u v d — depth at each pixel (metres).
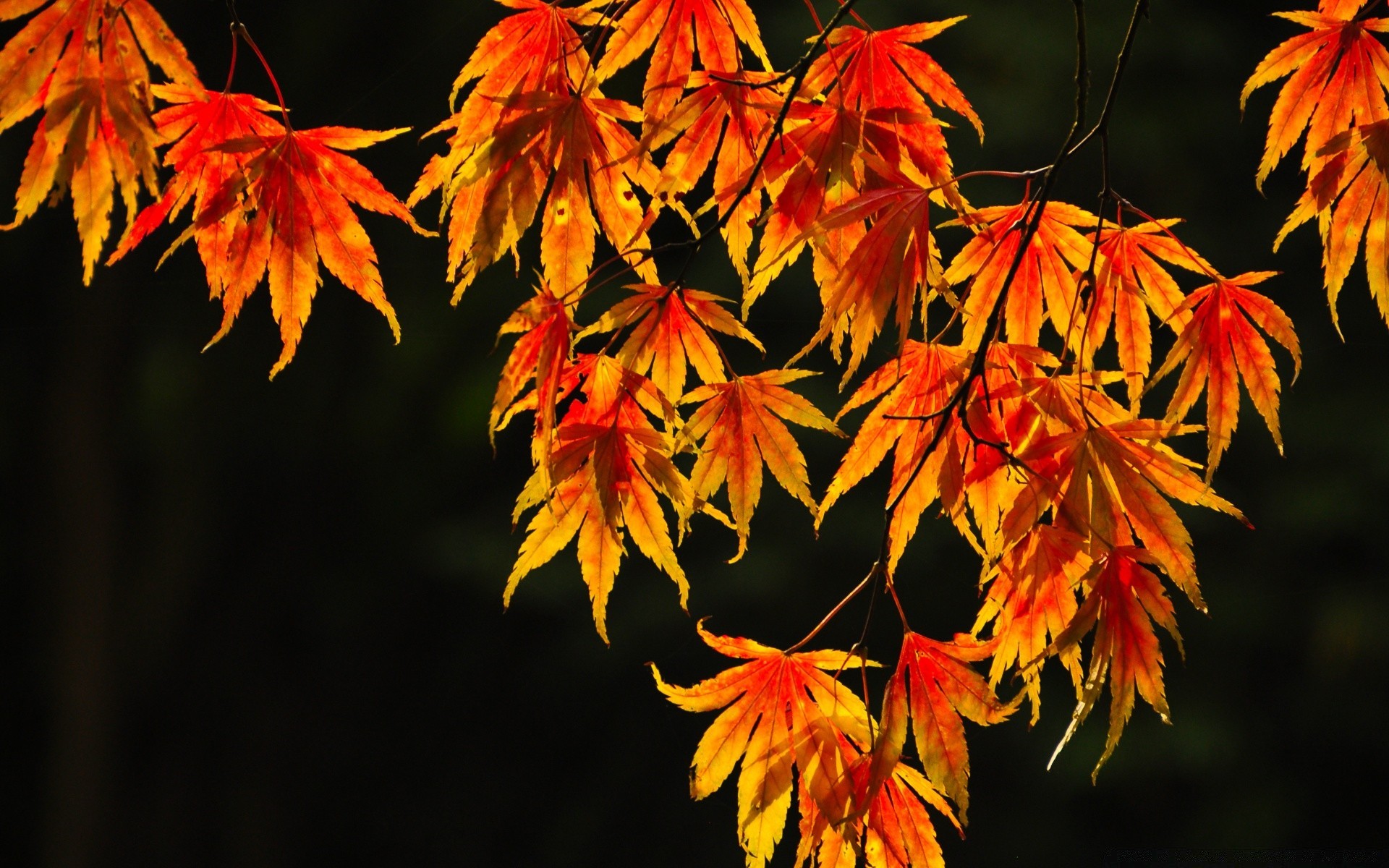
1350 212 2.09
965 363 2.11
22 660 6.18
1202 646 5.61
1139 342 2.13
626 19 2.09
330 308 5.61
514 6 2.09
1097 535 2.07
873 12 4.87
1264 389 2.11
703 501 2.11
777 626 5.40
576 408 2.10
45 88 2.02
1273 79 2.11
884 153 2.10
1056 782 5.39
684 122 2.09
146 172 2.02
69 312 5.69
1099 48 5.14
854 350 2.07
